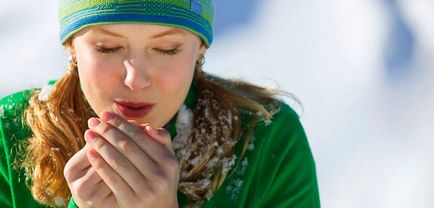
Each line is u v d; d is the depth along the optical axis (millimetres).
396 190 5570
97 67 2883
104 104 2932
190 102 3281
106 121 2857
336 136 6004
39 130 3182
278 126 3363
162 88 2902
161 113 2953
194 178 3197
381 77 6590
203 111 3266
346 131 6051
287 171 3342
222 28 7070
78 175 2906
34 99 3252
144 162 2844
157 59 2873
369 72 6645
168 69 2889
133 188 2850
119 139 2832
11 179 3232
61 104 3203
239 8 7266
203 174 3205
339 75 6645
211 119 3234
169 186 2887
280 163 3332
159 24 2838
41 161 3154
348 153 5852
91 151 2867
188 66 2955
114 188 2857
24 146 3244
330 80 6586
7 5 7523
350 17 7207
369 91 6445
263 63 6727
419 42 6902
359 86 6508
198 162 3184
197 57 3123
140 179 2850
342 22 7172
